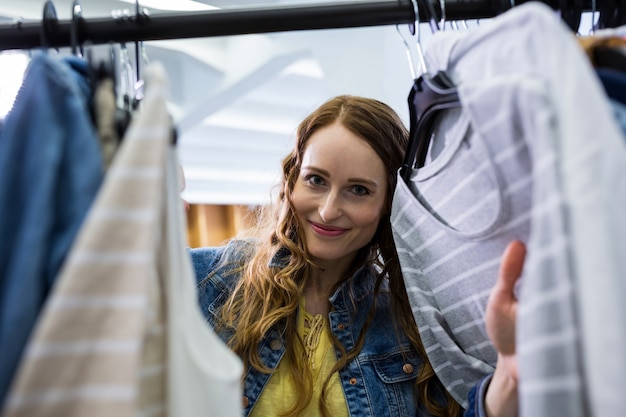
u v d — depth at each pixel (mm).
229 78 2486
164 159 429
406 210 763
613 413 357
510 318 542
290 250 929
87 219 414
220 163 3939
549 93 400
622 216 370
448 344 774
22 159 415
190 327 471
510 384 661
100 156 438
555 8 681
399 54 2014
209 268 998
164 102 410
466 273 673
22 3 1766
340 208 865
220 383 448
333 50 2215
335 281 974
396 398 910
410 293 792
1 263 398
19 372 375
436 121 684
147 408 454
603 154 368
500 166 495
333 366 912
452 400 897
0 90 717
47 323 367
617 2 677
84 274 375
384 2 700
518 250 518
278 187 1081
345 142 849
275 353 896
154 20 668
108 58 479
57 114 423
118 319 379
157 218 425
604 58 475
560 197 387
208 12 684
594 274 363
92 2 1718
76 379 374
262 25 690
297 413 847
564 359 396
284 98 3213
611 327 357
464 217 620
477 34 500
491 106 459
